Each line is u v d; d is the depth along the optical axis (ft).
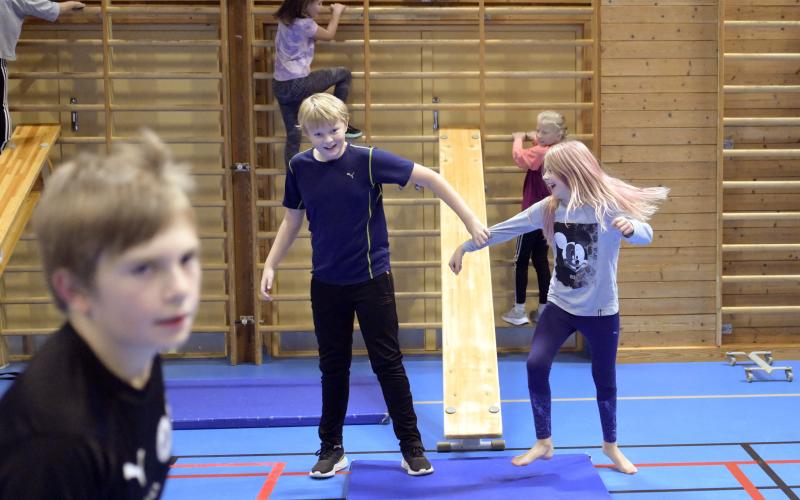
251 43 17.12
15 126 17.46
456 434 11.93
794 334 18.08
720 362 17.33
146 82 17.97
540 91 18.24
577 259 10.43
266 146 18.13
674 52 17.29
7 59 15.97
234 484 11.25
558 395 15.03
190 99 18.04
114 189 2.52
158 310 2.62
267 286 10.85
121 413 2.87
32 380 2.71
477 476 10.98
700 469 11.46
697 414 13.87
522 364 17.25
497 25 18.10
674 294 17.61
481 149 17.06
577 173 10.26
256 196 17.60
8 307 18.24
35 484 2.58
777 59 17.16
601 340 10.71
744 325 18.03
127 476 2.91
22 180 15.85
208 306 18.43
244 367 17.57
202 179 18.28
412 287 18.53
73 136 18.01
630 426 13.30
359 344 18.53
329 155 10.14
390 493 10.50
